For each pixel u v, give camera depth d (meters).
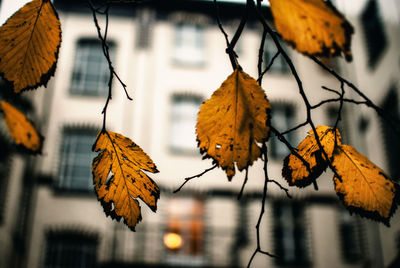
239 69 0.94
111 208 1.10
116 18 12.38
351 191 1.05
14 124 1.34
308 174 1.09
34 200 9.54
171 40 12.37
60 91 11.02
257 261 9.60
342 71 11.77
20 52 0.96
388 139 8.44
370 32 9.68
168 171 10.42
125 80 11.48
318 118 11.45
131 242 9.40
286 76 12.13
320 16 0.76
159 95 11.41
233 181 10.45
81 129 10.75
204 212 10.12
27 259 8.96
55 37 0.97
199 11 12.85
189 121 11.34
